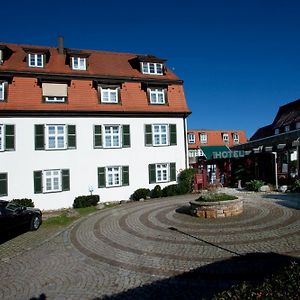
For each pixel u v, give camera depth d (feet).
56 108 76.84
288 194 70.33
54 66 84.58
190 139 187.62
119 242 40.14
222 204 50.24
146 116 85.51
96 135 80.69
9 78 75.41
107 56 99.14
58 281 28.37
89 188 79.36
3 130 73.10
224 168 99.81
